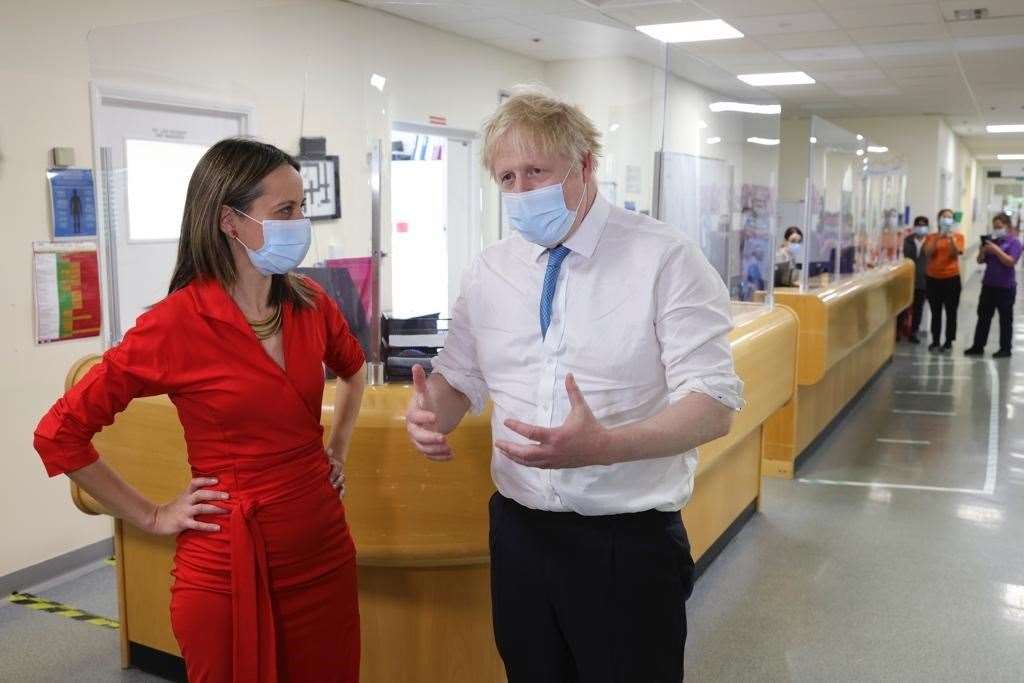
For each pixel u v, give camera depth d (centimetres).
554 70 320
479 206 302
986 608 322
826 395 567
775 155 443
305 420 166
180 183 333
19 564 346
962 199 1895
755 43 788
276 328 165
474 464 213
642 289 143
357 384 190
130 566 277
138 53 315
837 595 334
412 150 314
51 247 346
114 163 308
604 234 147
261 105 335
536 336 151
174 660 274
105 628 313
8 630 311
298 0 313
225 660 163
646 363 145
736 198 403
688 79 341
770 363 386
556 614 155
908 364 860
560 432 122
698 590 338
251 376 157
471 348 170
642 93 329
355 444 213
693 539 338
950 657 286
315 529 167
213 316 155
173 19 326
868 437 580
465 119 308
